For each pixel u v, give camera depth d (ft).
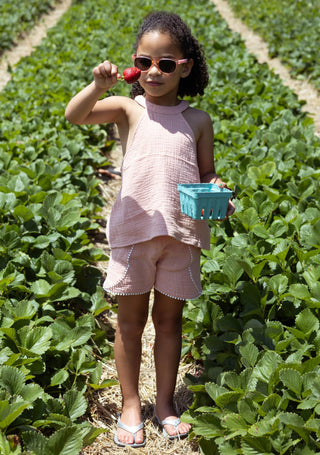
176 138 8.12
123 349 8.70
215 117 21.13
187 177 8.16
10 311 9.54
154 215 7.96
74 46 37.68
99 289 11.64
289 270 10.64
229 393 7.73
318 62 33.96
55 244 12.53
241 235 11.55
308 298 9.46
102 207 18.28
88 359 9.77
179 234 8.06
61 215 13.06
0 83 36.09
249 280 10.71
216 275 10.15
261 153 16.35
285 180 14.97
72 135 20.89
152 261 8.17
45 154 18.81
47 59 34.27
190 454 8.62
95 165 20.88
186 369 10.58
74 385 9.04
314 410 7.50
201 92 9.12
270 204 12.35
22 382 7.84
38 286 10.62
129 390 8.86
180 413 9.51
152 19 7.94
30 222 12.54
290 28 41.60
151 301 12.94
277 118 21.90
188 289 8.34
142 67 7.84
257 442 7.27
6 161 16.08
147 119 8.14
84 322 10.20
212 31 41.24
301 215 12.28
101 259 13.41
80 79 29.09
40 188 14.19
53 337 9.67
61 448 7.13
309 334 8.83
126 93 27.91
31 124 21.21
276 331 8.98
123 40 39.63
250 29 50.24
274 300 9.80
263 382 8.07
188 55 8.09
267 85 26.71
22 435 7.09
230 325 9.49
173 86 8.10
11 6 56.70
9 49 45.68
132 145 8.14
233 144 18.57
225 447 7.55
